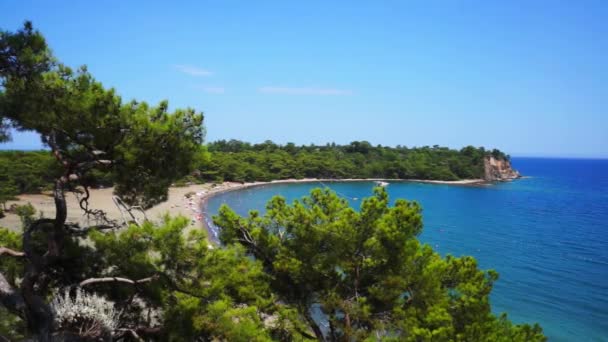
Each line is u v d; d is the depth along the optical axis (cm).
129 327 916
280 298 1523
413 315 1212
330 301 1316
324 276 1471
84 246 1018
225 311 968
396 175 17638
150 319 987
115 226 1052
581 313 3222
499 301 3469
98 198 6781
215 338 949
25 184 6644
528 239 6041
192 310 920
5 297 784
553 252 5228
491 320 1181
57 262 962
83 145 914
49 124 862
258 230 1559
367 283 1453
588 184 16850
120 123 875
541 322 3067
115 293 964
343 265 1405
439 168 17638
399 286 1298
